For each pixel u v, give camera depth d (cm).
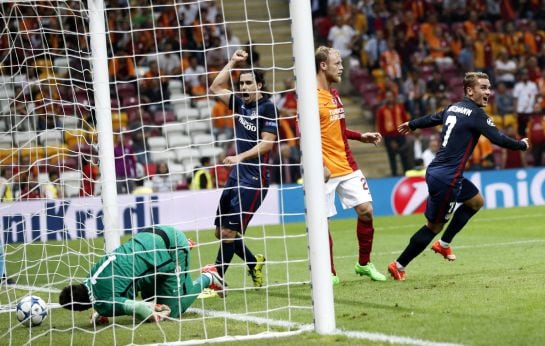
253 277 2062
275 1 5997
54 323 1748
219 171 4978
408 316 1554
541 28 6356
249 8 5938
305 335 1442
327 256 1458
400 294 1831
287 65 5816
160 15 5394
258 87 1988
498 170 4812
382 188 4656
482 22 6225
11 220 2606
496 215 4188
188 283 1712
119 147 4391
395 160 5347
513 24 6253
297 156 5019
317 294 1453
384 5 6150
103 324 1703
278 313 1709
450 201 1991
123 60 5184
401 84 5800
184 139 5166
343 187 2075
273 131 1953
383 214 4653
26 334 1634
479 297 1728
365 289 1945
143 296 1706
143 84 5209
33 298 1722
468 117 1981
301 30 1470
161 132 5172
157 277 1673
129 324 1677
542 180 4850
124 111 5100
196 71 5441
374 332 1423
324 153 2062
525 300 1664
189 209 4250
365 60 5941
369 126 5803
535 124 5588
